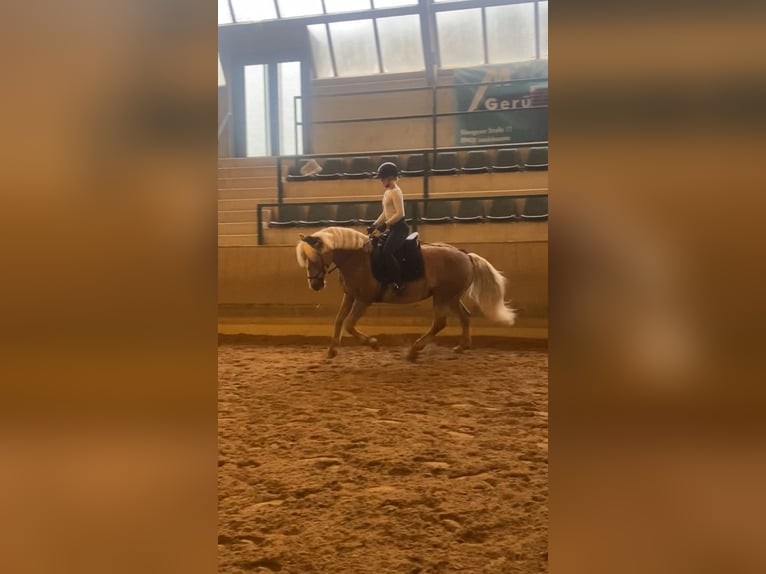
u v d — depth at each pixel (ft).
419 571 6.76
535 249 21.50
